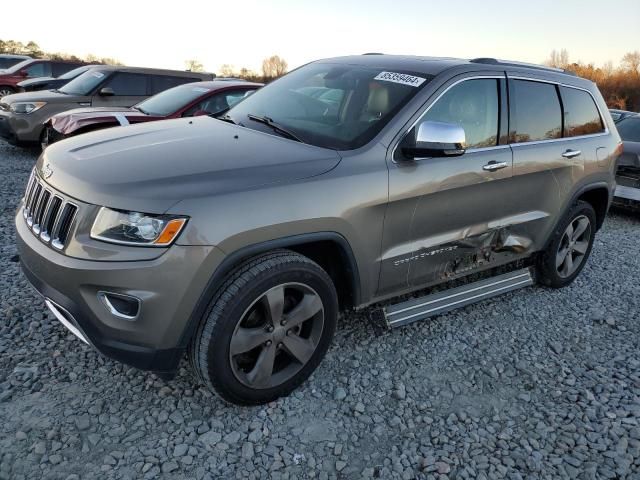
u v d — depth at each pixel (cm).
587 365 355
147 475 234
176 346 249
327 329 297
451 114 343
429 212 327
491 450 268
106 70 996
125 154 277
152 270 233
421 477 247
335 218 279
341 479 243
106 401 277
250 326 272
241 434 264
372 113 327
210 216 242
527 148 389
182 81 1057
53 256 250
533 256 453
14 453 238
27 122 918
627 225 759
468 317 407
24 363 302
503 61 396
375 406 294
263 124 348
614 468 262
